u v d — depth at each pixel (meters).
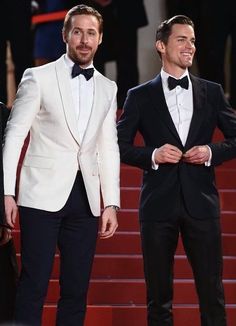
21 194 10.52
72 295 10.65
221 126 11.37
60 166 10.49
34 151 10.59
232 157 11.23
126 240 14.41
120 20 19.16
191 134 11.06
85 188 10.55
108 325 12.95
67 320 10.63
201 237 10.97
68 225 10.66
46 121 10.55
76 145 10.54
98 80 10.80
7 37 18.22
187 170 11.02
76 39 10.55
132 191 15.36
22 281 10.47
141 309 13.00
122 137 11.25
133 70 19.25
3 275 10.68
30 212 10.45
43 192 10.44
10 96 20.89
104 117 10.73
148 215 11.05
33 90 10.48
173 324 12.41
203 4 18.27
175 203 10.99
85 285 10.68
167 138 11.09
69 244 10.66
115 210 10.80
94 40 10.59
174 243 11.12
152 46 22.30
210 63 18.33
